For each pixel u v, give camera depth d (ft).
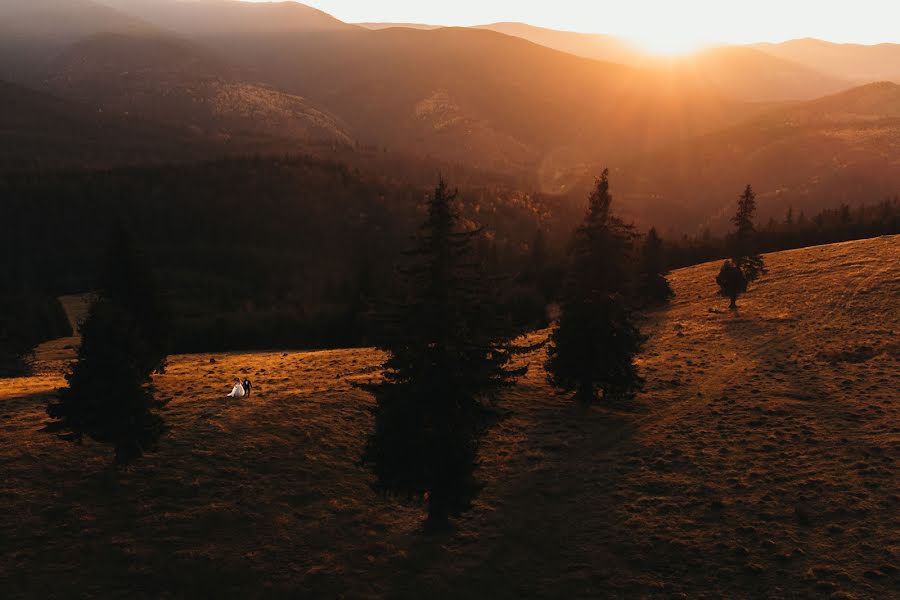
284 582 66.39
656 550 70.85
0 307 310.45
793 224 452.76
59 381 149.38
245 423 103.30
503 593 65.77
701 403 118.01
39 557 66.59
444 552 72.90
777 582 62.18
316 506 81.41
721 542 70.18
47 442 92.02
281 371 159.74
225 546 71.46
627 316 116.88
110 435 80.12
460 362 70.49
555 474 92.27
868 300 176.65
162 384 135.95
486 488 88.53
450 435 70.54
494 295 74.13
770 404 112.27
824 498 76.59
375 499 85.10
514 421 113.39
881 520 69.82
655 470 90.89
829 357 138.92
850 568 62.39
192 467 87.10
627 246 114.62
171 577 65.77
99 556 67.77
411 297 71.05
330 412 111.86
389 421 70.38
